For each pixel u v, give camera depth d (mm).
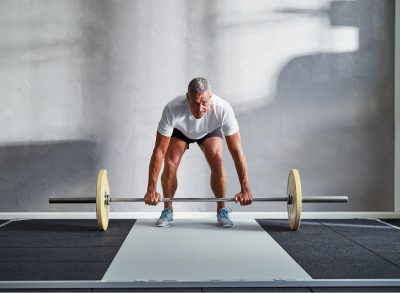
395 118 3363
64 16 3311
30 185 3326
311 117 3361
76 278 1747
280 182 3359
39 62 3314
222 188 2855
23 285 1645
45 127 3322
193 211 3357
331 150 3369
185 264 1955
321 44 3350
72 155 3326
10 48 3307
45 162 3328
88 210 3342
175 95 3330
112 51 3318
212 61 3328
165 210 2963
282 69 3350
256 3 3334
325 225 2990
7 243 2408
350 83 3365
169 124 2650
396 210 3367
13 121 3316
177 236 2588
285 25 3344
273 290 1625
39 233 2701
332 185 3371
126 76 3322
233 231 2748
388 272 1816
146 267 1906
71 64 3316
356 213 3354
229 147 2684
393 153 3371
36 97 3316
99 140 3328
